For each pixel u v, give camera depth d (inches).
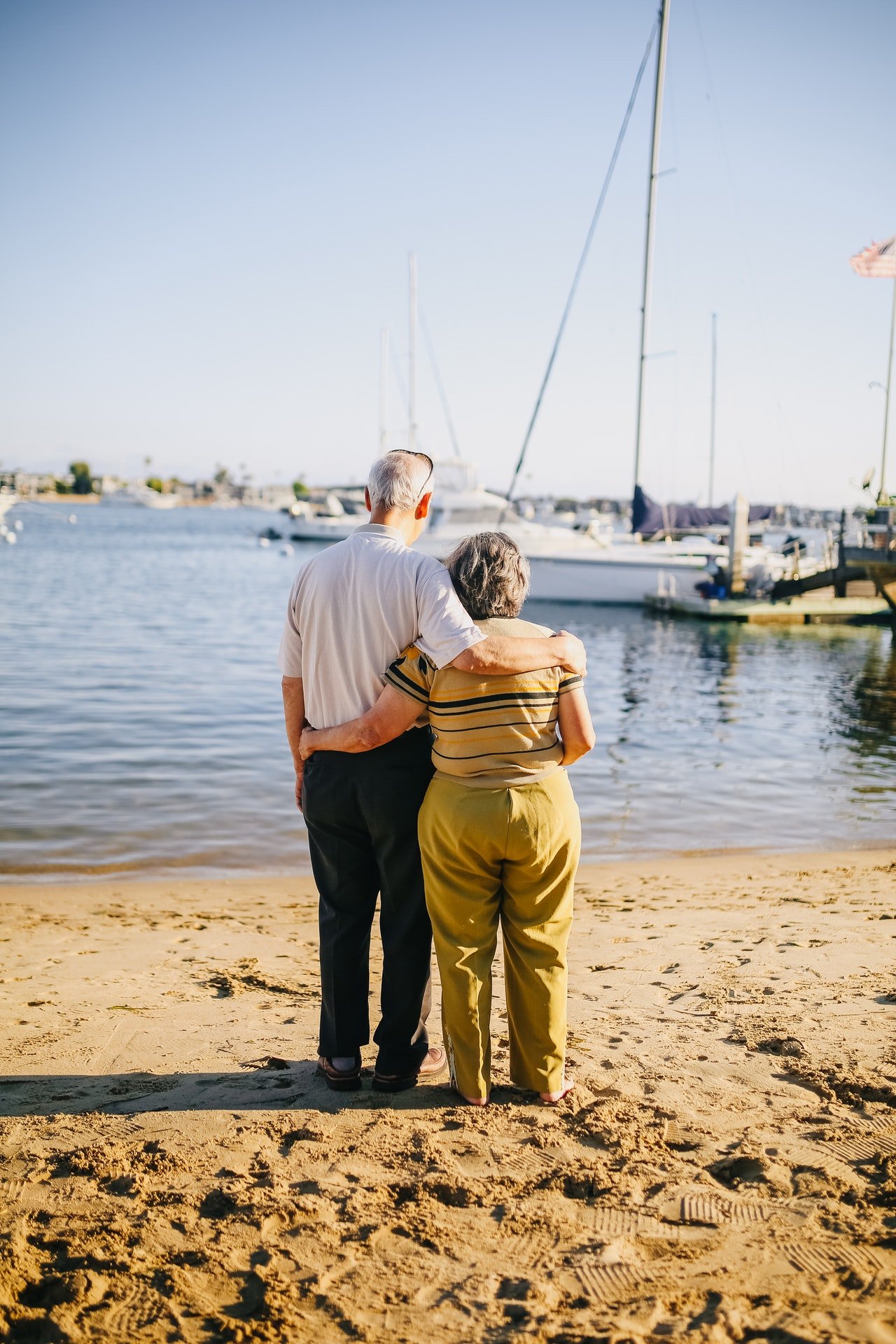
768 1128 107.9
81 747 423.8
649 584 1149.7
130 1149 104.4
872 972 169.6
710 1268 83.0
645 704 588.1
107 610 1043.9
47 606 1072.8
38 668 650.8
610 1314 77.4
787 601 1057.5
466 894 110.3
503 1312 78.1
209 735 452.4
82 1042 140.4
